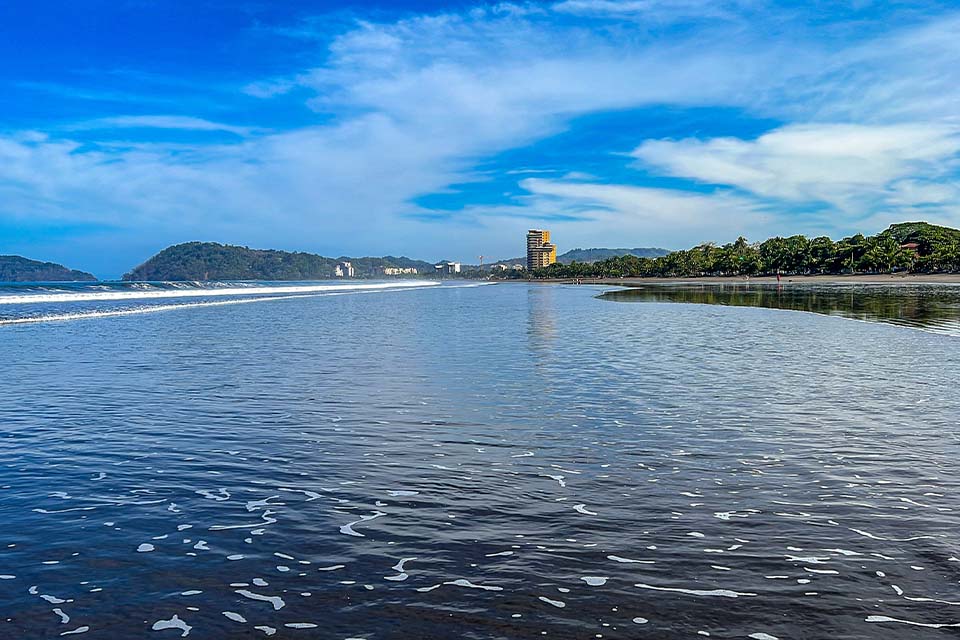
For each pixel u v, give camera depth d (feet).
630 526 24.32
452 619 17.99
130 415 43.60
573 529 24.11
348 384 55.06
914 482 28.94
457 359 70.74
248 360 70.59
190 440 37.19
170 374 61.00
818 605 18.56
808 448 34.58
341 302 221.46
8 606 18.67
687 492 27.94
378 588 19.76
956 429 38.52
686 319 131.34
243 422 41.47
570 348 80.74
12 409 45.57
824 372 60.54
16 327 113.39
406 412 44.14
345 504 26.94
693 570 20.77
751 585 19.76
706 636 17.08
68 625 17.72
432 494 28.07
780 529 23.88
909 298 205.05
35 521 25.08
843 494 27.48
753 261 653.71
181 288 371.76
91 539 23.39
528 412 43.88
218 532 24.06
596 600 18.95
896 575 20.27
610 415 42.91
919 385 53.42
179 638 17.10
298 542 23.15
